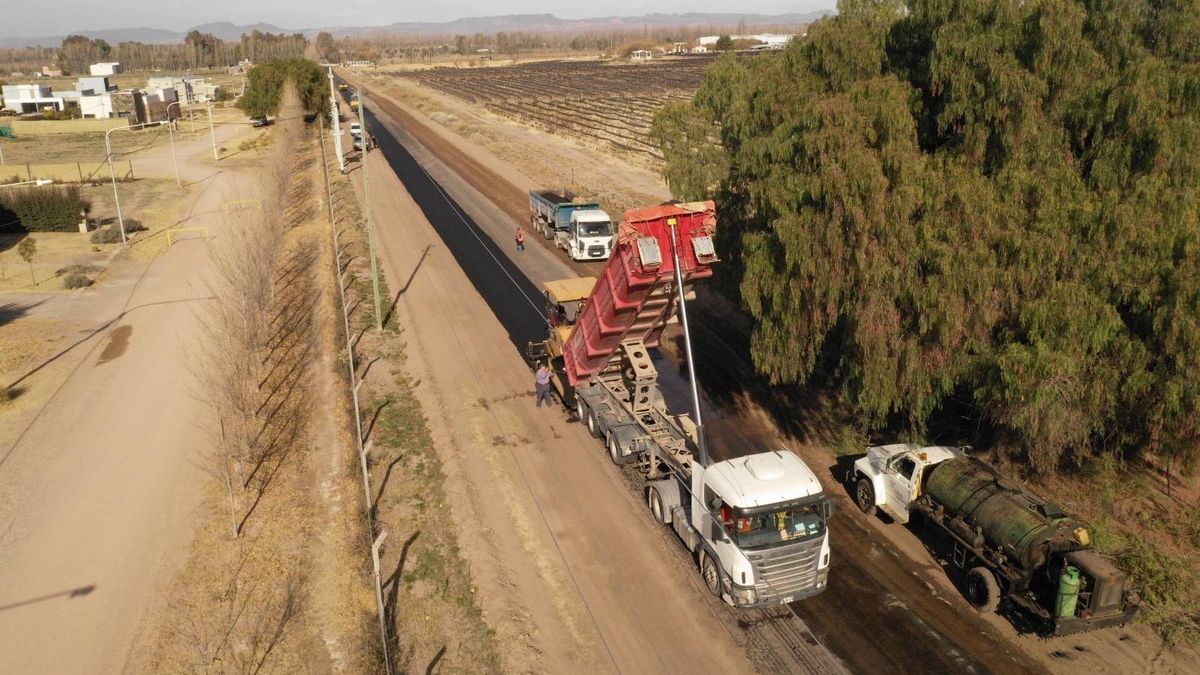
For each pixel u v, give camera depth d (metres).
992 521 16.41
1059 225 16.02
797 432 24.28
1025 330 16.84
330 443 23.91
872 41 20.81
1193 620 15.91
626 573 17.91
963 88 17.55
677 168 33.16
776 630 16.11
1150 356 15.75
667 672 15.01
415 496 21.05
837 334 23.28
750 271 20.44
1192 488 19.83
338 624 16.31
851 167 17.61
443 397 27.20
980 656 15.26
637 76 189.38
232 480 21.95
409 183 66.56
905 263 17.70
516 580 17.69
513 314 35.38
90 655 15.70
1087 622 14.64
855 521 19.89
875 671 14.96
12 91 125.75
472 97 146.38
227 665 15.27
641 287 19.89
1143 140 15.41
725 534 16.14
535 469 22.47
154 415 26.41
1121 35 16.42
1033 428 16.69
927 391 18.83
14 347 32.59
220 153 84.94
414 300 37.31
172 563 18.52
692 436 20.44
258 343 29.34
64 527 20.06
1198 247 14.75
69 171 74.50
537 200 49.31
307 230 50.50
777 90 23.20
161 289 40.62
